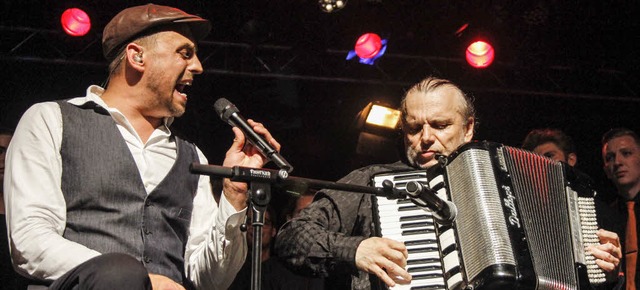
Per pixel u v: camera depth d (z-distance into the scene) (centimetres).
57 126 365
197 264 379
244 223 345
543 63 809
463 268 376
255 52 774
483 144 399
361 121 766
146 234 367
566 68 816
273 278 573
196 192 396
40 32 729
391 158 757
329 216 425
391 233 394
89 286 295
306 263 400
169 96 388
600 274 402
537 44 804
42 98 749
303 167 797
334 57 786
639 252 540
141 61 388
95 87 394
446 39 794
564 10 783
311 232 407
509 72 813
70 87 752
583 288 386
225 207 367
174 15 395
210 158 778
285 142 801
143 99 387
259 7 756
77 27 730
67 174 361
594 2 779
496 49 797
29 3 725
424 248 387
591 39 809
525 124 827
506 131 827
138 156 379
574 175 417
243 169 325
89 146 367
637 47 812
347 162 790
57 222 352
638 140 602
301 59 780
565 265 385
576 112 834
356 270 388
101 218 361
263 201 327
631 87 825
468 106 444
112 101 388
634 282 531
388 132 759
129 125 380
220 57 772
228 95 787
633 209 573
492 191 386
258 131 345
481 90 804
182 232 384
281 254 412
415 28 786
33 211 343
